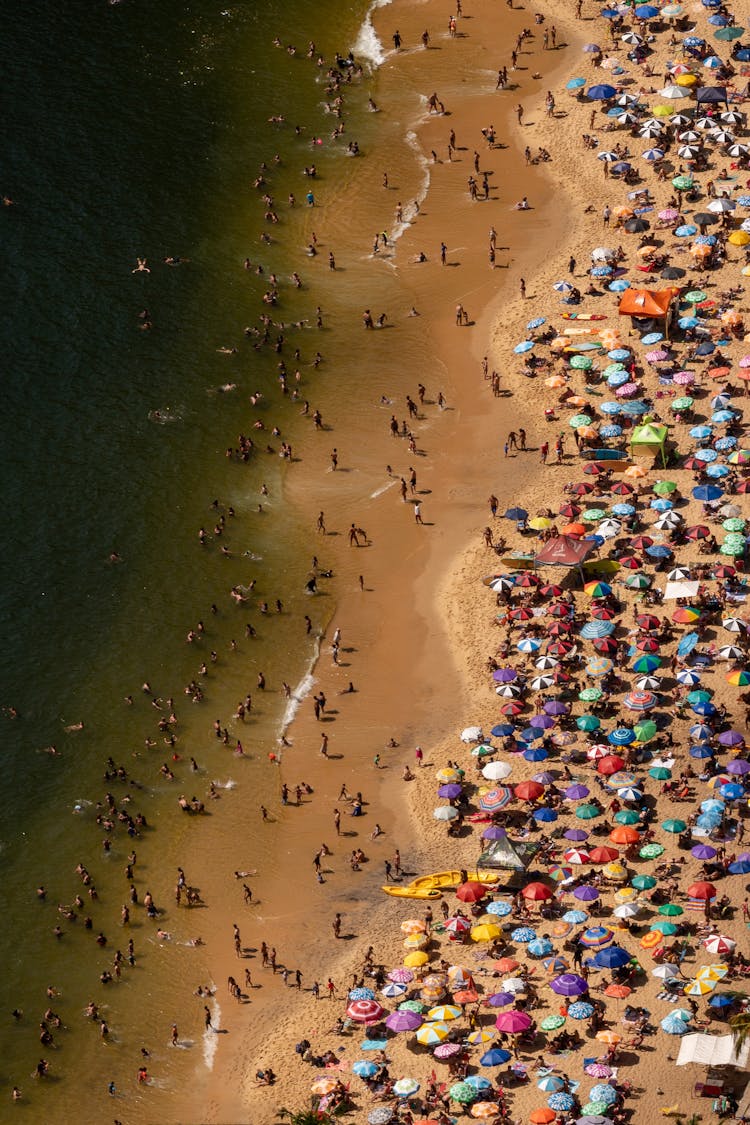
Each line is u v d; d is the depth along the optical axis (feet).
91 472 361.71
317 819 291.99
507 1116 228.84
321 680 319.88
